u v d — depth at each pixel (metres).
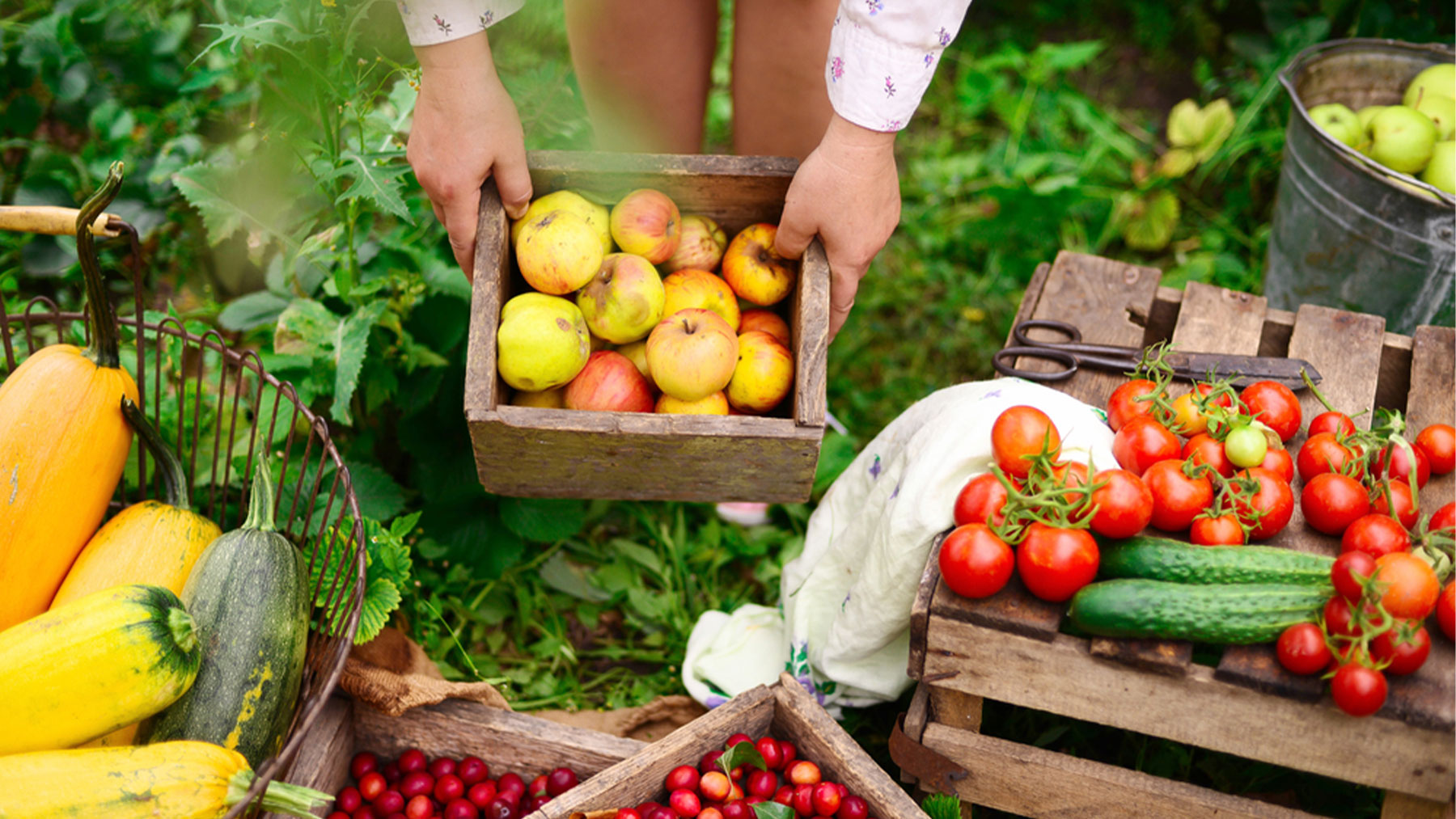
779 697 1.99
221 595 1.70
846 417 2.97
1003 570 1.64
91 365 1.85
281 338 2.38
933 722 1.88
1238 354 2.19
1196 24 3.95
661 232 1.92
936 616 1.69
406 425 2.47
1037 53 3.87
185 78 2.86
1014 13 4.10
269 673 1.69
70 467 1.78
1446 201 2.35
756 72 2.34
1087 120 3.66
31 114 2.90
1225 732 1.66
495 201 1.89
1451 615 1.55
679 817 1.87
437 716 2.04
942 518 1.83
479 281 1.81
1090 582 1.65
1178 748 2.13
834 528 2.23
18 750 1.52
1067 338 2.28
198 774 1.50
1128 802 1.80
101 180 2.75
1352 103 2.96
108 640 1.53
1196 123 3.42
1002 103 3.70
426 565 2.52
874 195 1.81
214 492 2.12
